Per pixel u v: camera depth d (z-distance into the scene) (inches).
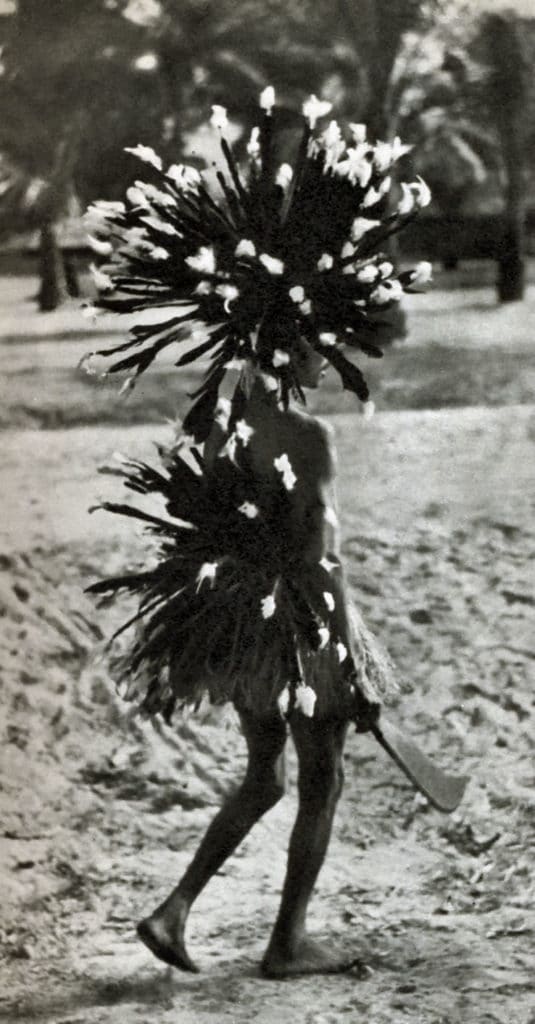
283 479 173.9
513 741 270.1
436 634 321.1
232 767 258.2
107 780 251.4
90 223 177.5
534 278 1491.1
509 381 773.9
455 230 1456.7
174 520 344.8
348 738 271.0
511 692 289.7
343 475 500.1
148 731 266.8
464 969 178.5
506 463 515.2
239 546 176.2
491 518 417.1
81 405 746.2
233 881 215.3
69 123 1222.3
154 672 179.3
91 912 204.8
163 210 175.5
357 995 170.1
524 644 313.0
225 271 175.0
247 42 1149.7
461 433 596.1
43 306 1403.8
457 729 274.8
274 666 175.6
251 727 180.1
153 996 172.2
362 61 1079.0
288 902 179.6
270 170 178.1
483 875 220.7
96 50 1191.6
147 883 215.2
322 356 181.3
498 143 1445.6
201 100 1197.1
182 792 248.7
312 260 175.5
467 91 1275.8
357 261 176.6
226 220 176.4
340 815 243.8
